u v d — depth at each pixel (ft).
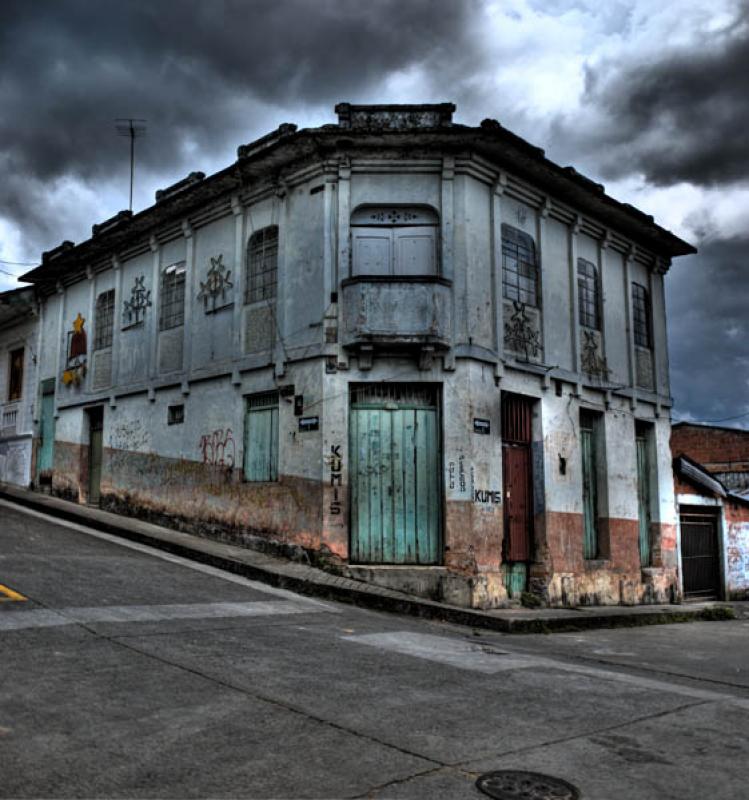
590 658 29.84
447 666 24.45
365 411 43.21
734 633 42.27
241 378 47.98
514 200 48.29
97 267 62.28
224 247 50.90
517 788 14.11
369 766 14.93
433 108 44.04
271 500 44.88
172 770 14.26
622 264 57.93
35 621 25.22
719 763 16.10
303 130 43.21
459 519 41.57
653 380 59.62
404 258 44.21
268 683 20.47
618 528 53.06
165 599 31.71
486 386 43.88
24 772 13.79
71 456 62.75
